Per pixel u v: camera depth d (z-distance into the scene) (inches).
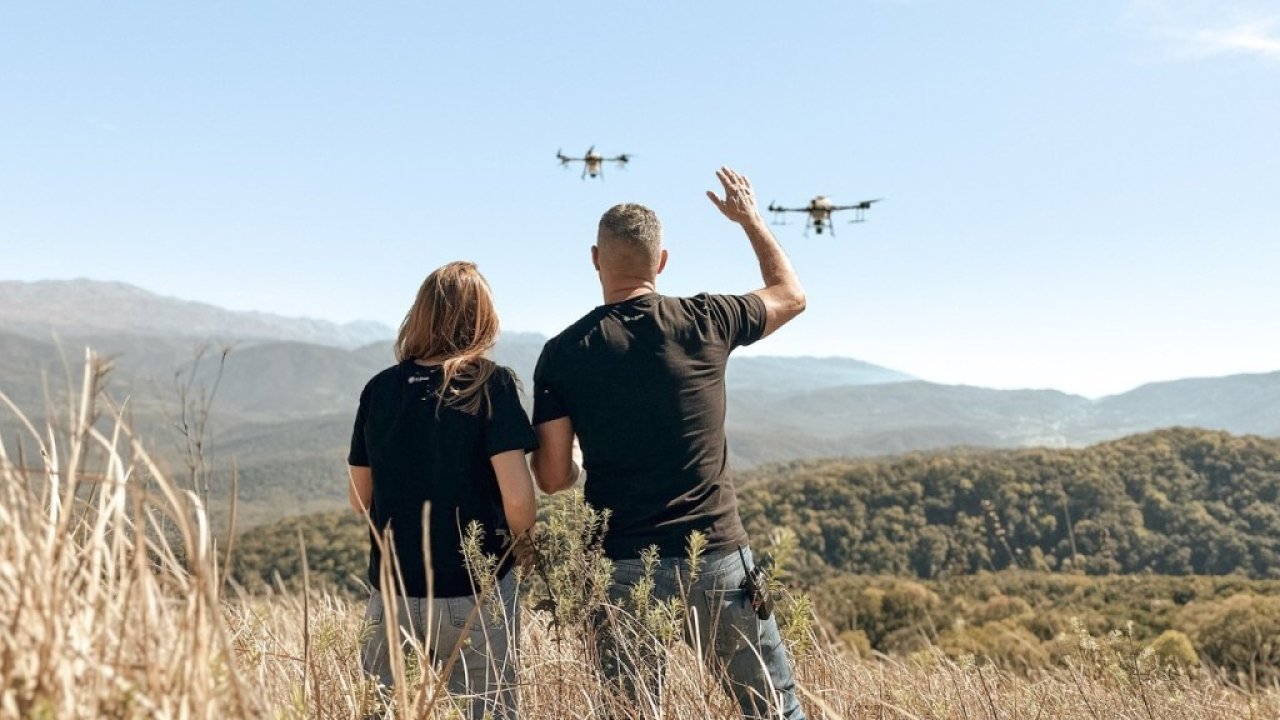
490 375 101.0
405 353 105.9
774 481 3356.3
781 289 118.2
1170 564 2316.7
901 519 2775.6
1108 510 2513.5
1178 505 2544.3
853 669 124.4
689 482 102.4
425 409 99.3
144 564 42.3
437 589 95.3
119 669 40.6
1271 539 2370.8
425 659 60.3
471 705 86.6
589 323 108.0
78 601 43.5
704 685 91.3
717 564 100.8
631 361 104.1
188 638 42.5
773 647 101.3
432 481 97.8
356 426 105.3
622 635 92.8
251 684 53.9
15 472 42.4
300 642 88.0
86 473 44.1
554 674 95.4
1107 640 134.9
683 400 104.0
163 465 44.6
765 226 123.2
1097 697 127.9
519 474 98.5
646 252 109.6
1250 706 127.6
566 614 93.0
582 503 99.2
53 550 43.3
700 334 107.5
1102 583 949.8
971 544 2133.4
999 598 863.1
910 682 125.2
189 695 40.6
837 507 2979.8
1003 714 117.6
